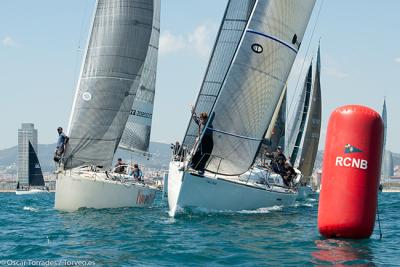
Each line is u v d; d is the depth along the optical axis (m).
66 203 52.62
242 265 26.38
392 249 29.75
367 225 30.77
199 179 44.06
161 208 54.75
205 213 44.84
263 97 48.12
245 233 36.03
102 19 56.56
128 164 61.25
